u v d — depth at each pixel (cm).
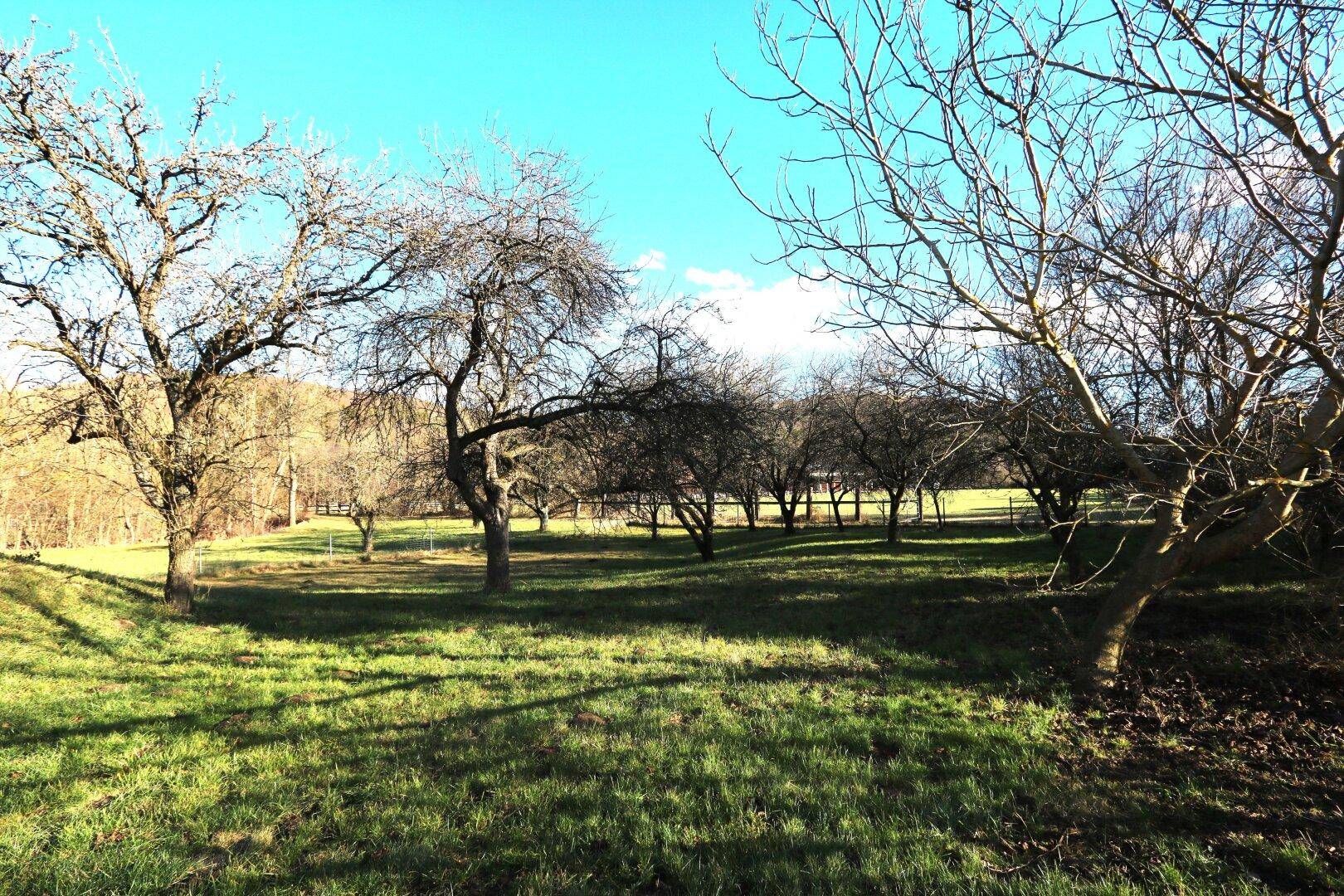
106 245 1151
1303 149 371
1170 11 338
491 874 406
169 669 900
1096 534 1798
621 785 514
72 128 1134
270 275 1280
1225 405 609
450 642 1081
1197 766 535
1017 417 682
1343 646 729
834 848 420
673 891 388
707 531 2534
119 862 417
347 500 3581
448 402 1593
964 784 506
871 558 1930
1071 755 564
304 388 1402
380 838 445
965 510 3934
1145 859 406
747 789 500
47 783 535
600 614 1338
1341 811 456
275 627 1214
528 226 1441
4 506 3116
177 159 1238
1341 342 425
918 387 609
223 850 438
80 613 1128
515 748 590
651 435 1448
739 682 802
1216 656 779
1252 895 363
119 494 1359
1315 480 569
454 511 3656
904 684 775
